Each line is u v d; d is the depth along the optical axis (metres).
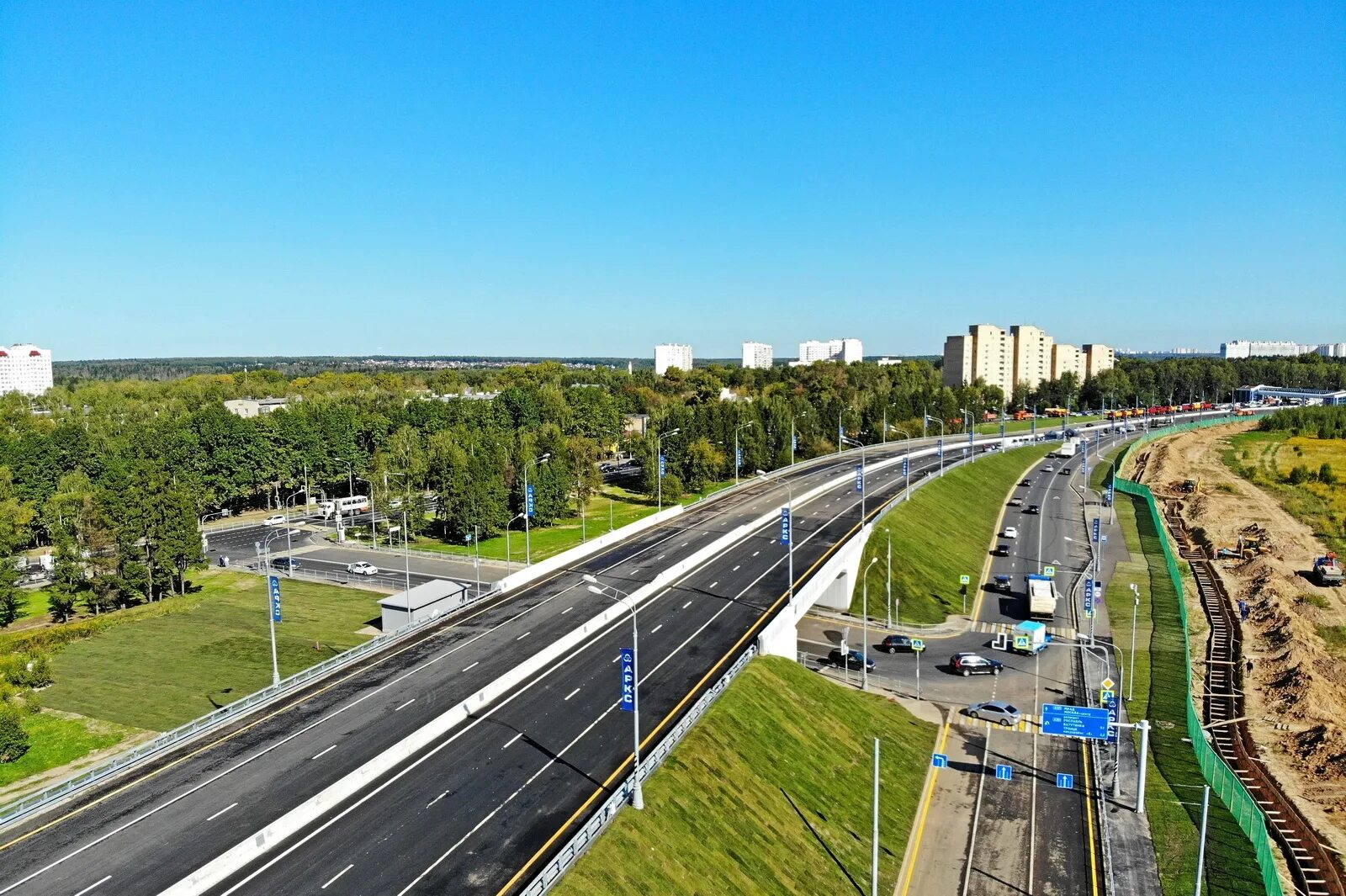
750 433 177.25
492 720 60.56
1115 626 101.00
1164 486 191.25
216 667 82.38
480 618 82.50
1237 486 188.50
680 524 126.69
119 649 87.38
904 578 110.56
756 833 52.00
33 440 145.25
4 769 63.19
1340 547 141.75
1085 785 64.44
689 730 57.56
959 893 52.56
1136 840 57.59
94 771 51.94
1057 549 135.50
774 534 117.81
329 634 91.94
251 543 139.12
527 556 118.31
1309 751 73.38
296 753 54.72
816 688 72.62
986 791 63.97
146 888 41.00
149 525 105.31
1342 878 56.62
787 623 80.62
